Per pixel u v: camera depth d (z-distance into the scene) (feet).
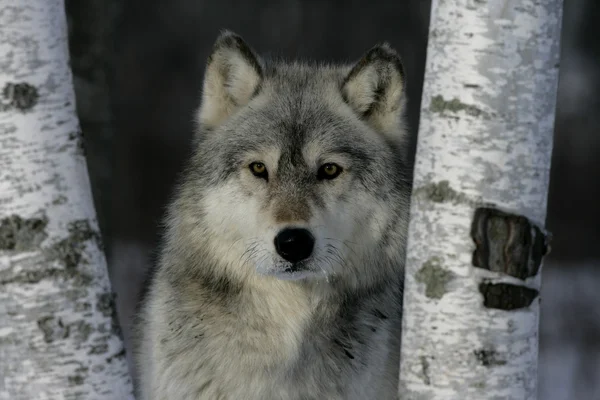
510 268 20.35
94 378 21.75
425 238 20.99
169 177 102.58
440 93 20.84
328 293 30.22
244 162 29.76
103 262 22.66
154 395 30.76
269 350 29.71
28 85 21.70
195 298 30.01
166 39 134.72
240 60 32.22
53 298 21.52
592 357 70.74
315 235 28.14
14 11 21.67
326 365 30.19
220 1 141.38
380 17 130.62
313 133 29.96
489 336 20.47
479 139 20.43
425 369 20.88
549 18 20.61
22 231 21.42
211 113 32.50
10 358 21.45
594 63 127.75
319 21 134.72
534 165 20.59
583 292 86.28
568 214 100.22
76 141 22.47
